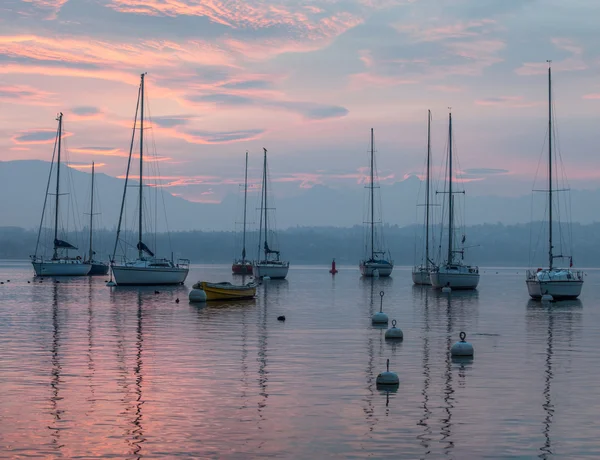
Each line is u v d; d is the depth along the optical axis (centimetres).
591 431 2178
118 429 2167
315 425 2220
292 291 8862
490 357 3481
